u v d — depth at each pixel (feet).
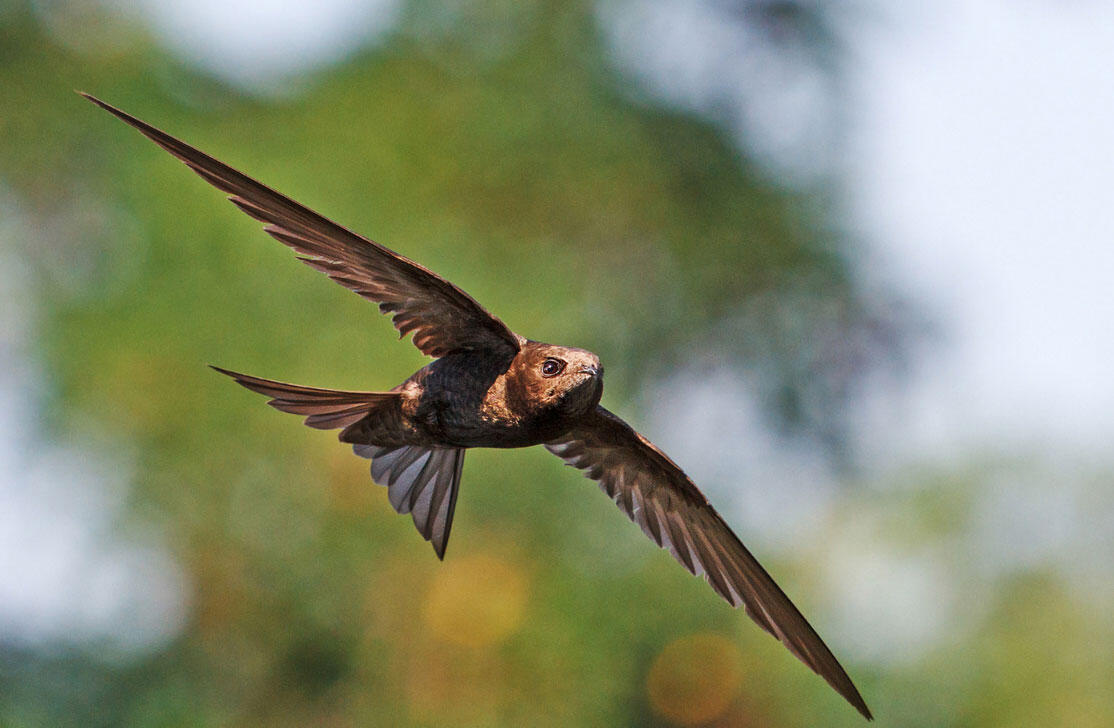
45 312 48.11
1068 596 57.67
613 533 44.34
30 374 47.24
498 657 42.98
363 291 23.73
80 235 49.83
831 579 57.31
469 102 54.80
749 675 44.96
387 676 43.19
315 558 43.57
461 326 23.95
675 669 44.62
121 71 53.52
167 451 44.65
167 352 45.27
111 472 45.06
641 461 28.43
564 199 54.75
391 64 55.62
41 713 44.96
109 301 46.83
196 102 54.49
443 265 50.24
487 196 54.24
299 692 44.29
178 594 45.52
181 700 44.42
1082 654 56.03
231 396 44.75
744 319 58.90
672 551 28.86
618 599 43.96
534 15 56.29
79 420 45.55
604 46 56.70
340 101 54.70
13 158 50.75
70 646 45.75
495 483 43.55
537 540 43.83
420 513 26.04
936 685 53.57
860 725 48.29
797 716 45.83
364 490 43.68
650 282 57.31
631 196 55.52
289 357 44.78
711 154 56.95
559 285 52.21
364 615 43.52
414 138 53.78
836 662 27.84
